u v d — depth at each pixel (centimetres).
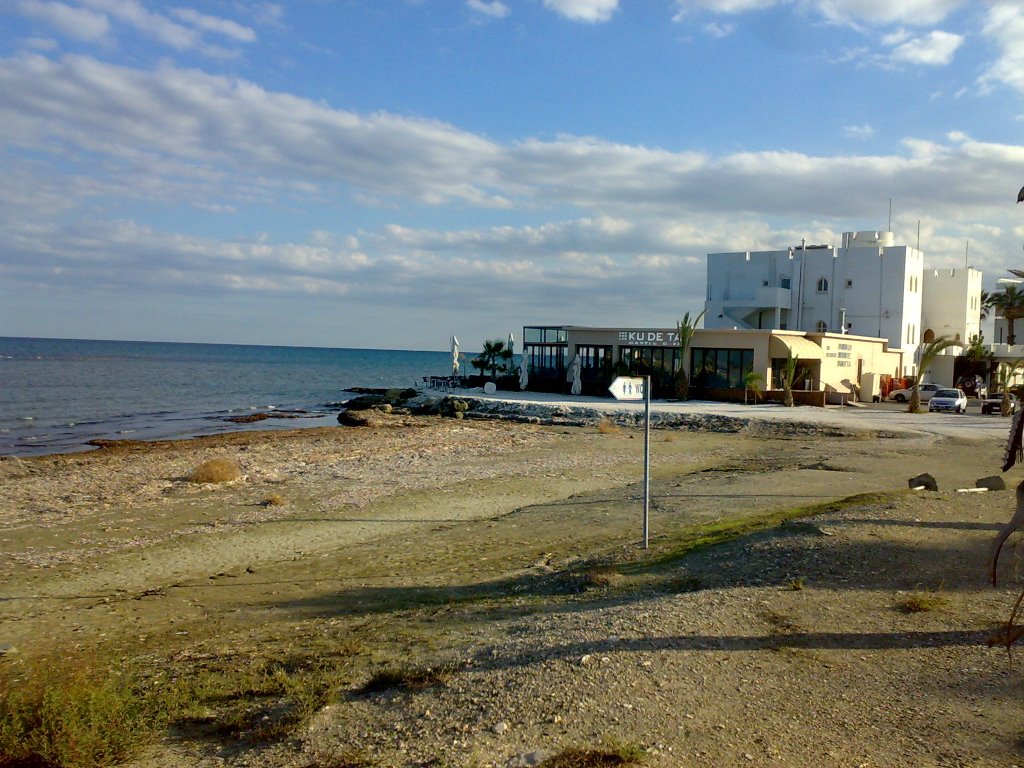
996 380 6041
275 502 1881
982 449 2723
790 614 788
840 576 925
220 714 648
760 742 504
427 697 622
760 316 6612
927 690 589
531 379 5628
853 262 6281
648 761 476
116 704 620
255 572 1274
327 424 4503
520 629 805
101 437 3741
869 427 3372
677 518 1558
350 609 1026
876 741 505
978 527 1149
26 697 616
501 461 2642
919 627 742
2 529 1605
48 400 5822
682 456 2778
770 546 1081
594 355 5234
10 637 947
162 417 4869
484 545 1412
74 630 975
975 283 6869
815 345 4834
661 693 586
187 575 1266
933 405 4425
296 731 581
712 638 712
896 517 1220
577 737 517
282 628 950
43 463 2600
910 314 6278
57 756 545
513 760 489
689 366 4894
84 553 1411
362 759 516
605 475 2325
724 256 6919
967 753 486
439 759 501
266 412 5266
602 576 1034
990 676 613
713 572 1006
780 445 3075
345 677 709
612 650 681
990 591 853
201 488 2086
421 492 2031
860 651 679
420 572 1227
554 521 1611
